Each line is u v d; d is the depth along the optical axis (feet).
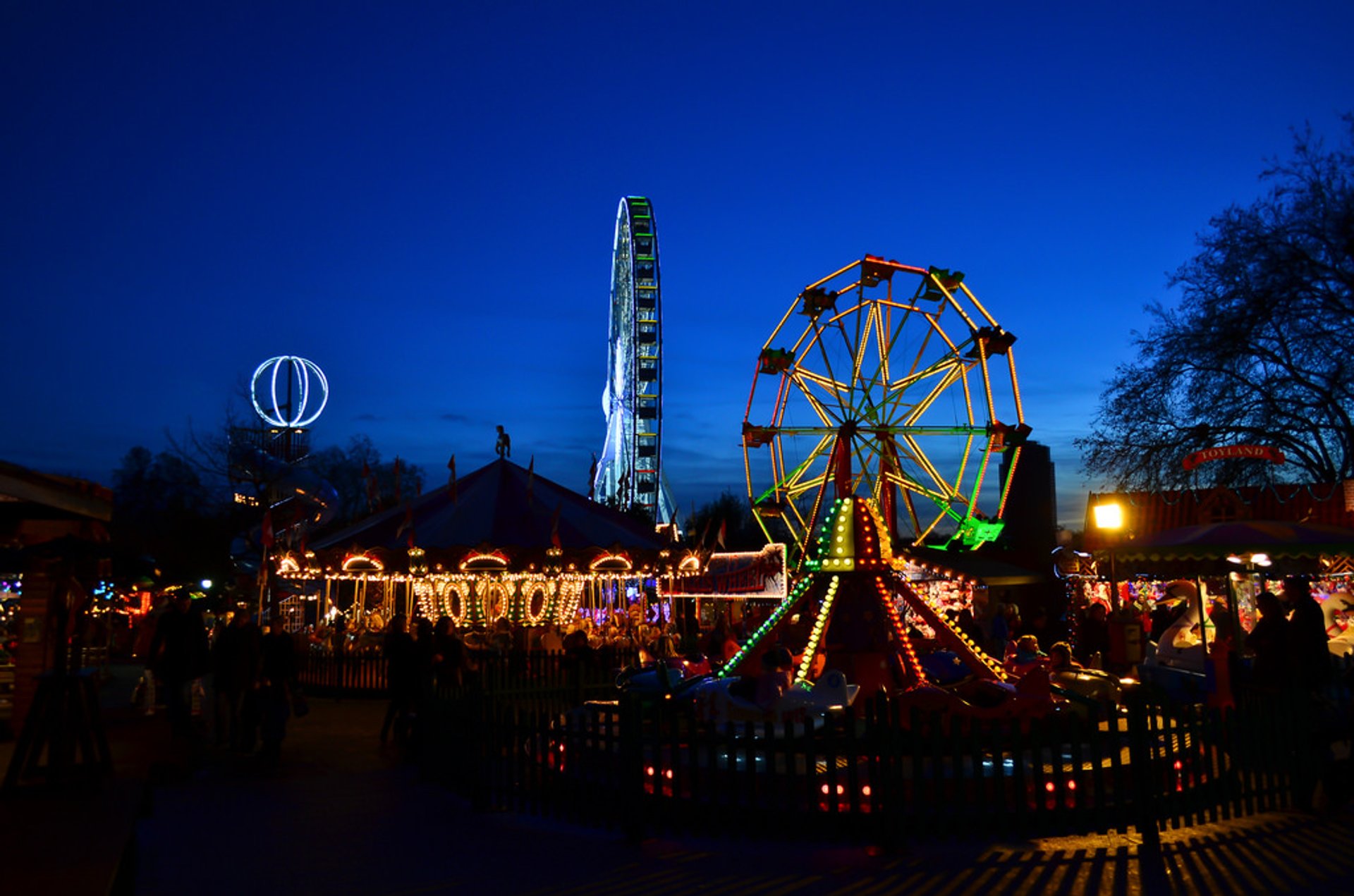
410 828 26.86
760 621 71.10
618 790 25.73
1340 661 50.26
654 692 31.60
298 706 38.73
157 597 97.86
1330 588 54.90
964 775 24.64
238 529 127.95
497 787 29.07
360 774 36.14
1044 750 26.84
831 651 33.71
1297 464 85.66
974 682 29.99
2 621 65.98
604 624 85.40
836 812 23.71
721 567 72.79
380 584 91.86
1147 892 19.84
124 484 172.04
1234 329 85.35
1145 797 23.58
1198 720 25.61
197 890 21.06
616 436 183.42
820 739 24.13
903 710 28.35
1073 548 78.64
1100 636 66.54
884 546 35.04
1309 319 83.46
